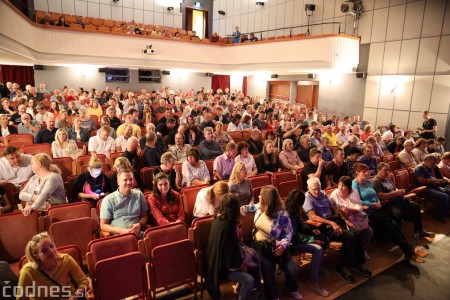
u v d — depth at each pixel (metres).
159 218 3.35
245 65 13.51
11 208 3.62
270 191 3.10
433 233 4.59
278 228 3.06
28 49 9.26
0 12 6.27
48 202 3.46
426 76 10.31
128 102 10.02
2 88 9.93
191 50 13.57
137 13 16.52
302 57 11.65
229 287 3.24
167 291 3.08
